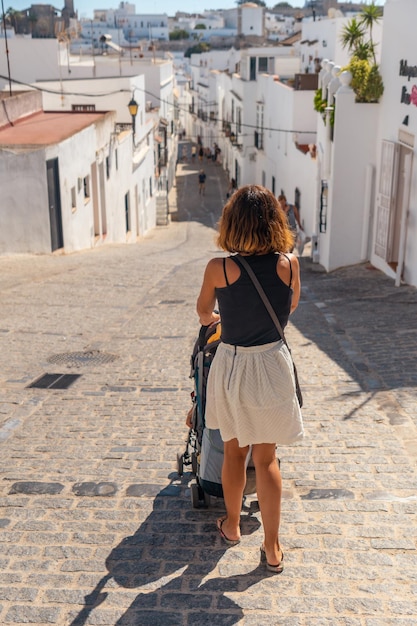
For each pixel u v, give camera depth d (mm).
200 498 4555
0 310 12586
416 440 5848
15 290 14602
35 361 9242
